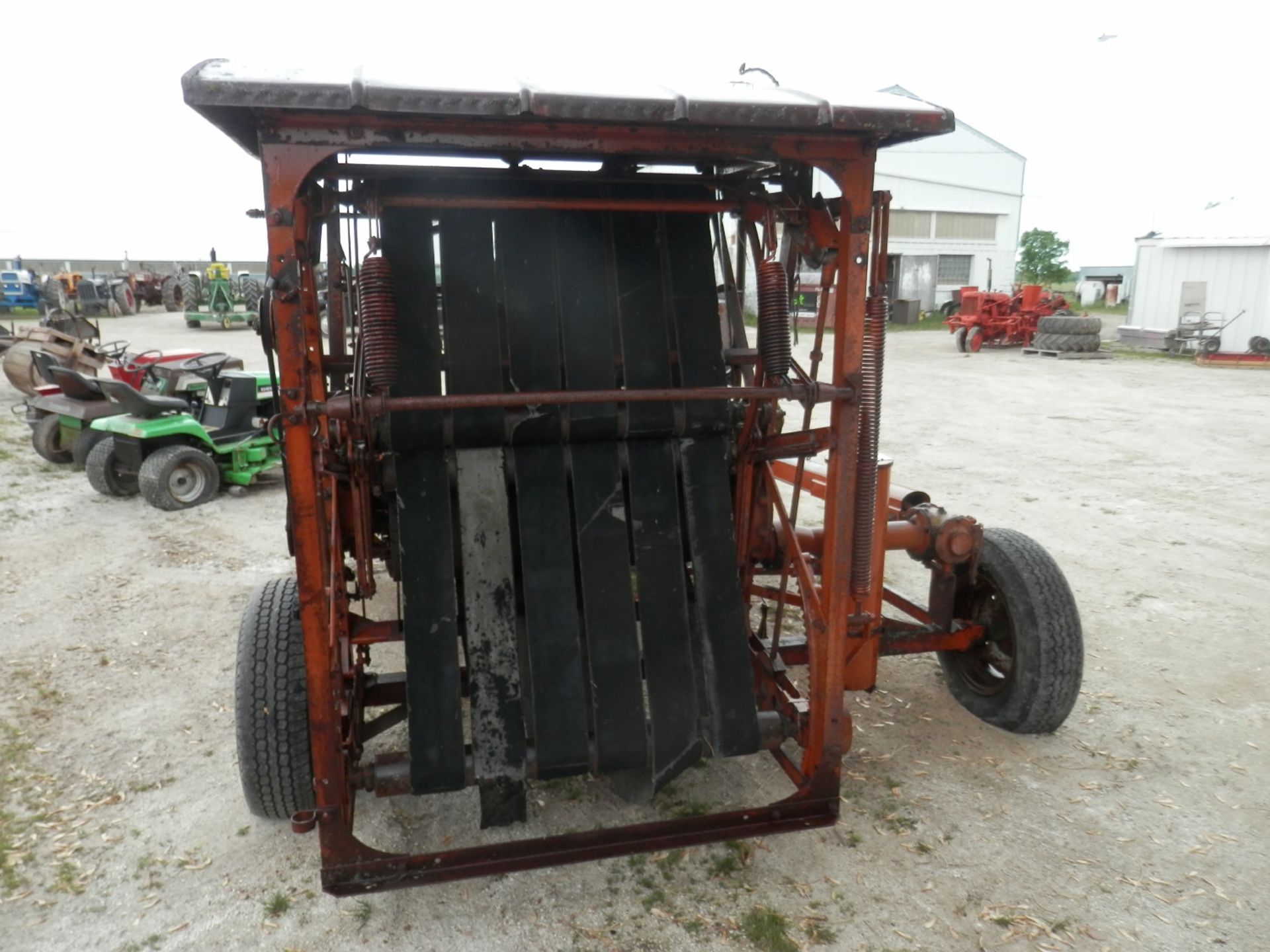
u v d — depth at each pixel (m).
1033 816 3.30
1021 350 19.84
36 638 4.85
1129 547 6.34
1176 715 4.03
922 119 2.38
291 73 2.15
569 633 2.79
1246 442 9.80
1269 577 5.75
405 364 2.70
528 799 3.41
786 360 2.87
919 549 3.75
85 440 8.22
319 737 2.55
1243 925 2.78
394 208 2.74
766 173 3.17
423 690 2.69
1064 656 3.59
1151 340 19.17
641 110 2.23
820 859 3.06
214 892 2.93
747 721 2.91
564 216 2.89
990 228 33.00
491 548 2.79
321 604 2.47
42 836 3.20
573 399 2.50
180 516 7.13
